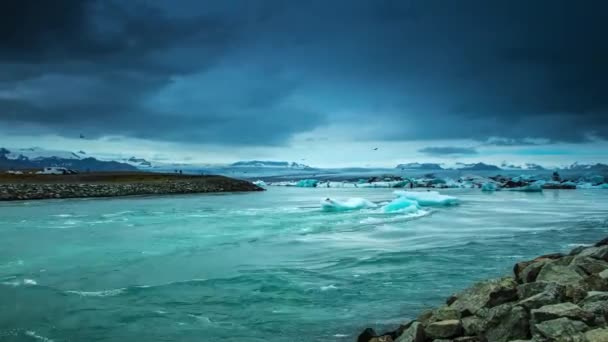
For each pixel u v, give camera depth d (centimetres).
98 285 1231
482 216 3127
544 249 1728
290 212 3388
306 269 1398
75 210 3575
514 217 3067
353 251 1695
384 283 1220
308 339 836
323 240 1977
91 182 6875
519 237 2055
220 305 1044
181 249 1773
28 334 885
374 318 945
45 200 4897
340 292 1137
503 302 787
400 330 778
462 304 809
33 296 1130
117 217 3005
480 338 686
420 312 980
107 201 4781
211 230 2325
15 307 1044
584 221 2814
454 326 706
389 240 1970
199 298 1102
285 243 1902
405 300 1068
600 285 784
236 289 1175
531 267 1017
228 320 943
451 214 3272
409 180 10538
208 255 1647
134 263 1512
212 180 7612
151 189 6384
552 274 949
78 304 1062
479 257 1566
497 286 811
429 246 1800
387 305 1030
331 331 874
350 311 990
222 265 1471
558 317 629
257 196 6244
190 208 3825
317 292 1140
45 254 1681
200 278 1297
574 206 4153
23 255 1661
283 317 957
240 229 2361
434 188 9506
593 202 4741
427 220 2811
